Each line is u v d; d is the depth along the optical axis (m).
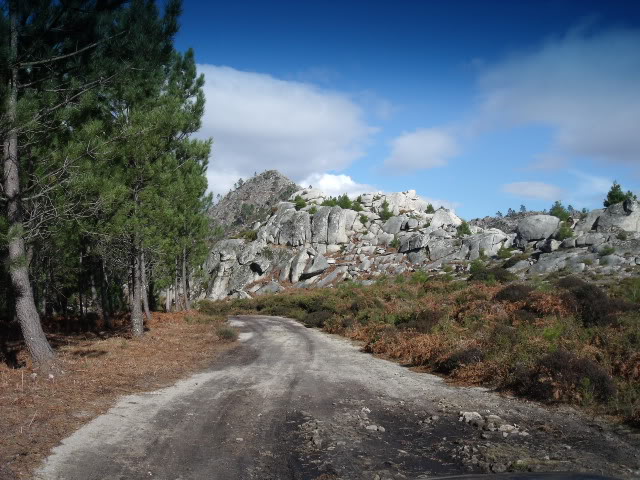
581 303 14.66
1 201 10.98
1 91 9.74
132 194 17.08
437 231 75.75
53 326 20.28
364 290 39.66
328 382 11.39
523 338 12.20
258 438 6.88
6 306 19.09
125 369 12.05
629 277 31.17
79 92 11.44
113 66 11.59
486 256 62.94
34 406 7.90
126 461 5.78
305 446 6.52
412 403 9.12
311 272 75.44
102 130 12.41
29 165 12.35
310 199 110.44
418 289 30.81
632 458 5.67
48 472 5.30
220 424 7.59
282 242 87.38
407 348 15.16
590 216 57.53
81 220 13.35
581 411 7.87
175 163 19.47
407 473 5.46
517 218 129.50
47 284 21.75
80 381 10.12
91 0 11.38
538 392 8.91
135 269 19.42
